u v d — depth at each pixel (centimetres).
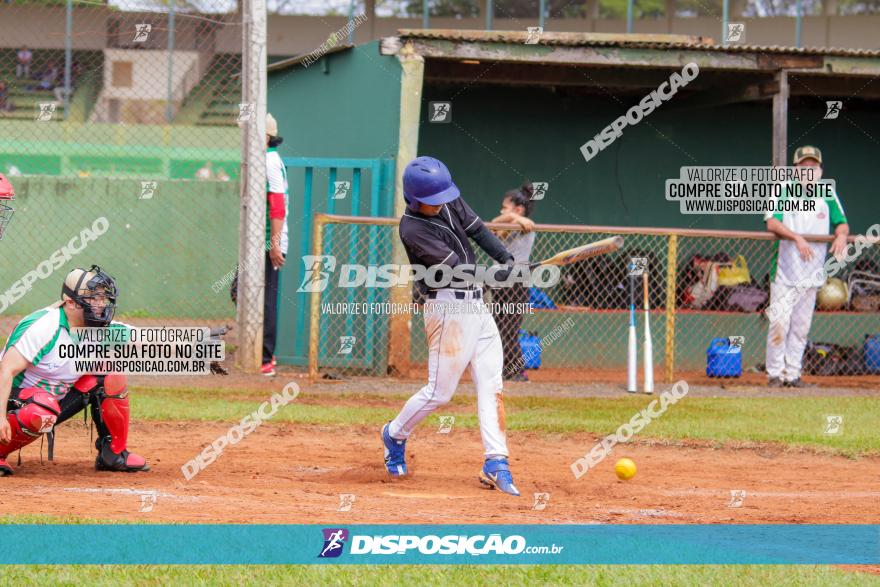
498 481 1672
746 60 3284
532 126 3950
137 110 6081
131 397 2525
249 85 2959
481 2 6225
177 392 2617
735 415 2491
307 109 3434
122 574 1115
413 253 1652
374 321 3062
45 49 6100
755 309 3606
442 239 1641
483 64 3659
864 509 1602
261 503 1505
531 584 1113
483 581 1120
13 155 5728
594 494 1695
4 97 6056
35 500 1466
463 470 1889
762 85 3491
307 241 3147
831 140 4153
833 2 6350
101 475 1712
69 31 5697
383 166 3089
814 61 3316
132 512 1405
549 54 3159
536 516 1479
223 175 5619
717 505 1617
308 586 1094
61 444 2020
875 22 6319
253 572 1138
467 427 2303
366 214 3131
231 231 4494
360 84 3212
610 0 6247
